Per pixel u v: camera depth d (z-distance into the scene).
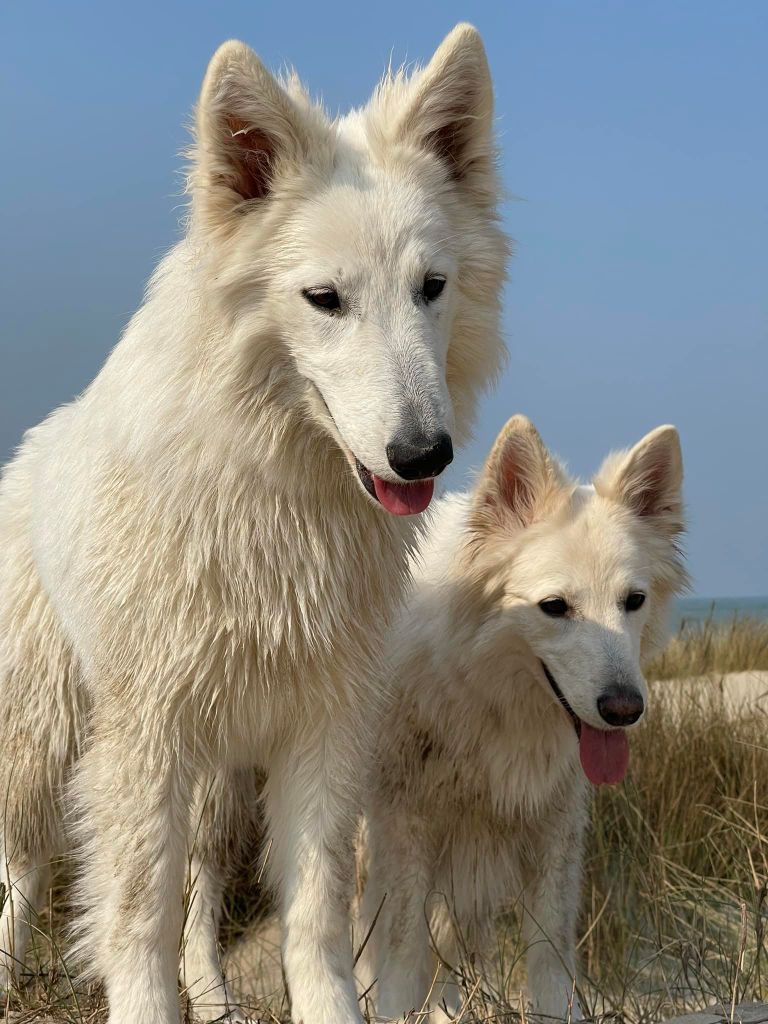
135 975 2.22
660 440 2.56
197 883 2.47
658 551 2.57
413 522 2.33
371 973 2.54
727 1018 2.27
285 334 2.22
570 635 2.49
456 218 2.27
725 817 2.90
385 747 2.56
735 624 5.38
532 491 2.56
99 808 2.26
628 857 2.80
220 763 2.32
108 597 2.25
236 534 2.23
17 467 2.50
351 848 2.28
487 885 2.60
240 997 2.52
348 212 2.21
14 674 2.44
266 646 2.25
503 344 2.32
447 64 2.26
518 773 2.55
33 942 2.47
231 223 2.22
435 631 2.57
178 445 2.22
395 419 2.16
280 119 2.21
